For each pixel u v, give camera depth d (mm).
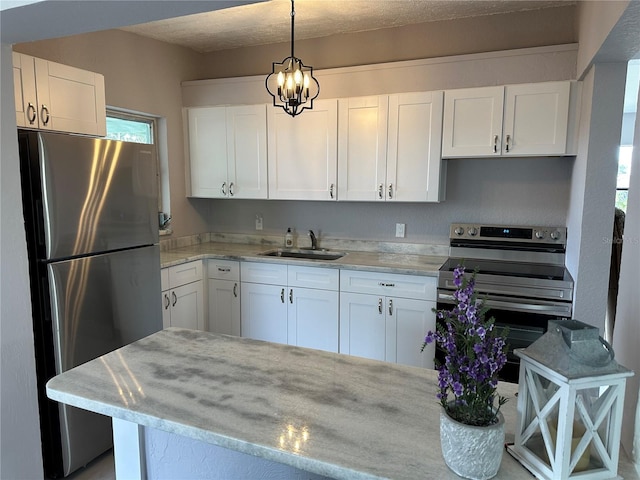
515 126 2783
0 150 1626
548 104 2695
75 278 2145
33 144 1974
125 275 2436
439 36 3156
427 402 1115
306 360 1377
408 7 2877
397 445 928
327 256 3635
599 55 1988
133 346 1487
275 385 1201
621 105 2131
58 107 2377
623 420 994
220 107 3609
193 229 3971
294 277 3236
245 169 3596
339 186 3309
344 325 3123
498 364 804
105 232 2309
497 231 3154
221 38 3500
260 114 3482
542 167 3059
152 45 3439
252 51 3729
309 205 3775
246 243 4031
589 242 2264
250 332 3445
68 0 1166
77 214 2150
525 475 839
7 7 1226
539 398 843
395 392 1167
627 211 1047
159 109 3527
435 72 2998
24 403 1767
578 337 792
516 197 3146
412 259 3229
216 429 981
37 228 2010
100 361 1360
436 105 2965
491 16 3010
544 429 818
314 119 3318
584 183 2246
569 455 778
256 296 3387
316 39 3500
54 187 2035
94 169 2229
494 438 807
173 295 3143
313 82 3330
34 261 2033
